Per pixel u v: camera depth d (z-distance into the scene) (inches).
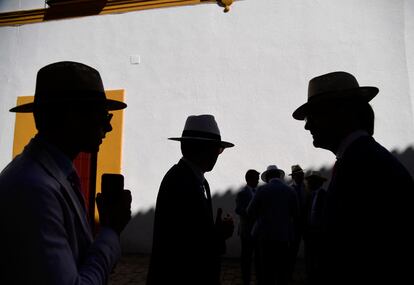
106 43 291.6
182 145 84.2
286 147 252.5
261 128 258.2
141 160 274.2
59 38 300.4
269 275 164.1
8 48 307.1
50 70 43.7
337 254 52.5
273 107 258.4
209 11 277.3
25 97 297.9
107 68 289.0
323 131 62.1
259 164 255.1
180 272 70.5
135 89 282.5
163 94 277.4
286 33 262.5
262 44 265.7
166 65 279.9
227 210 255.3
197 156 83.2
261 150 256.2
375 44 246.4
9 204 35.0
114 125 280.2
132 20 289.7
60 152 43.5
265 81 261.9
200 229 72.7
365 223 49.3
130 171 274.7
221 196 257.6
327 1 257.9
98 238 44.0
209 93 269.7
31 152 41.1
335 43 253.1
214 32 274.7
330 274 53.7
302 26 260.4
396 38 243.6
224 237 83.0
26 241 34.1
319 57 254.7
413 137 232.8
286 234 164.7
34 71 300.8
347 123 59.9
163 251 72.9
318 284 57.5
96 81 45.9
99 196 47.4
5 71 304.8
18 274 33.5
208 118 85.6
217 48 272.8
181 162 82.4
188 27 279.6
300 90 255.1
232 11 273.4
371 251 48.1
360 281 48.6
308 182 200.7
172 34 281.7
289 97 256.5
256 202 169.0
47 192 37.1
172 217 73.3
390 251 46.6
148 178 271.4
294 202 169.5
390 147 235.6
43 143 42.7
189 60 276.4
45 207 36.1
